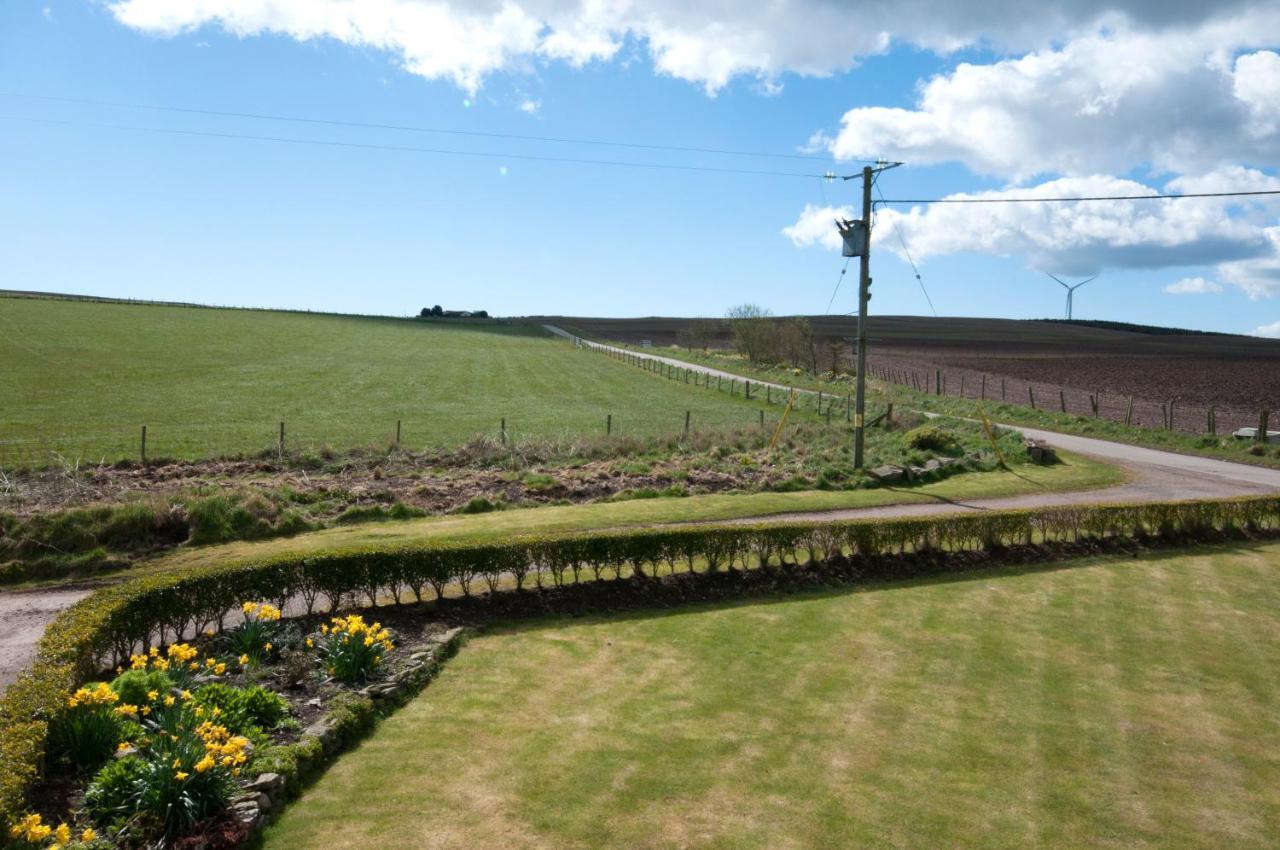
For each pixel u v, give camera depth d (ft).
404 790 24.36
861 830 23.11
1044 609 43.98
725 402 150.61
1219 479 84.43
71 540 50.57
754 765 26.58
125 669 31.55
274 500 61.21
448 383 167.53
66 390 124.77
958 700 32.19
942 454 94.17
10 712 22.61
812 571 48.57
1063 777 26.53
